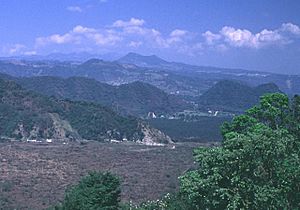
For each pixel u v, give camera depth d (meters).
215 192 18.66
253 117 24.05
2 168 67.38
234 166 18.53
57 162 75.38
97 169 70.56
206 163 19.41
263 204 18.23
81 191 29.09
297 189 18.59
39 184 58.97
